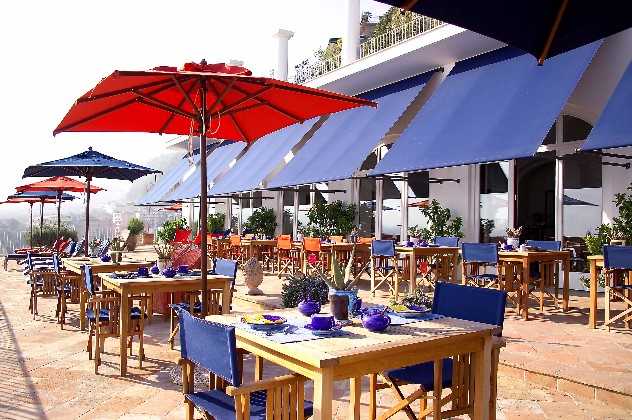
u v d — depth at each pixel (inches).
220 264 278.1
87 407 185.0
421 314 142.6
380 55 483.5
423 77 497.0
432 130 397.7
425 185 542.9
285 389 111.6
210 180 745.0
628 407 181.9
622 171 396.5
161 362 240.4
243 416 108.7
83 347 269.3
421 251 385.1
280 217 797.2
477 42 421.4
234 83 204.7
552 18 134.7
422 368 152.4
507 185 471.8
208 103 243.4
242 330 125.6
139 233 1240.8
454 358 142.9
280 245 534.3
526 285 312.0
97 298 229.3
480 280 380.5
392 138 564.1
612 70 391.9
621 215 371.6
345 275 144.1
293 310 155.9
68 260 345.4
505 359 221.1
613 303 358.9
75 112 215.3
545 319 308.3
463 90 414.6
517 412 180.7
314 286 204.8
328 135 537.3
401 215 572.1
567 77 331.6
